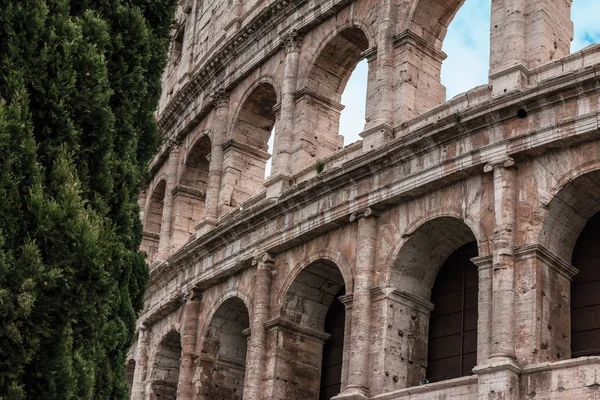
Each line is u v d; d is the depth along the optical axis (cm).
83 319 2827
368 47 4728
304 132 4931
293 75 5081
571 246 3766
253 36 5522
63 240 2761
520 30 3994
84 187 2964
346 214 4284
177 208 6069
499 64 3997
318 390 4581
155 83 3506
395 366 3978
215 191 5534
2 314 2619
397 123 4375
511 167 3731
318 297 4681
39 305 2705
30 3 2892
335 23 4962
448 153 3938
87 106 2977
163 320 5728
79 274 2789
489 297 3625
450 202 3928
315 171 4709
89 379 2842
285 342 4556
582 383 3247
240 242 4950
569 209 3694
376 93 4478
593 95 3572
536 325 3478
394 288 4066
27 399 2695
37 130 2886
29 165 2770
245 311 5153
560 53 4034
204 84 5994
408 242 4069
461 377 3691
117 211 3166
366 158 4197
